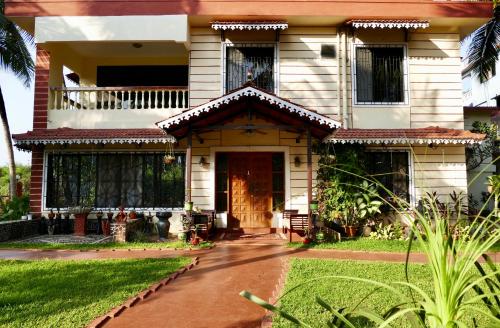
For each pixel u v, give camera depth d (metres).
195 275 6.43
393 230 10.39
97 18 11.23
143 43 12.00
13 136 10.84
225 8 11.22
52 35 11.17
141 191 11.66
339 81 11.57
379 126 11.50
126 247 9.03
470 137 10.54
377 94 11.66
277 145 11.55
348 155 10.85
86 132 11.16
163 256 8.02
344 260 7.42
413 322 2.31
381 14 11.20
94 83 13.62
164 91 11.94
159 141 10.74
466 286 2.13
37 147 11.63
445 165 11.36
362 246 8.90
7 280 5.90
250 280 6.11
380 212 10.58
